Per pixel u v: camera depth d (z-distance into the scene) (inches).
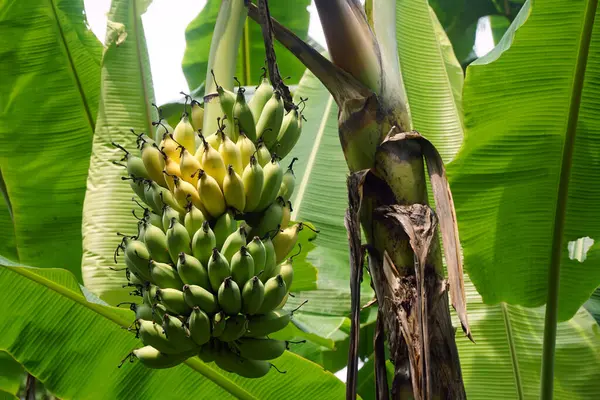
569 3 107.0
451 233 90.2
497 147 112.5
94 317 112.9
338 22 94.1
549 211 113.3
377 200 92.7
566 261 115.2
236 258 86.6
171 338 86.4
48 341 113.1
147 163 91.8
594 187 112.3
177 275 88.4
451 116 133.8
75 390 113.9
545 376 108.9
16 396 135.8
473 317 130.6
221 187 89.6
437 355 89.4
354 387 87.7
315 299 129.3
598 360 129.1
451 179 113.7
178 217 90.0
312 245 122.0
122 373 114.2
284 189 94.7
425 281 90.4
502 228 114.0
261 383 115.2
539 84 110.0
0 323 112.1
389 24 96.7
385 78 94.0
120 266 122.6
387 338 91.5
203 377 114.7
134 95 132.0
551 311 110.7
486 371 128.4
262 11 90.1
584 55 108.0
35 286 111.0
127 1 135.8
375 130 93.0
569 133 110.3
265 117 92.1
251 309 86.9
